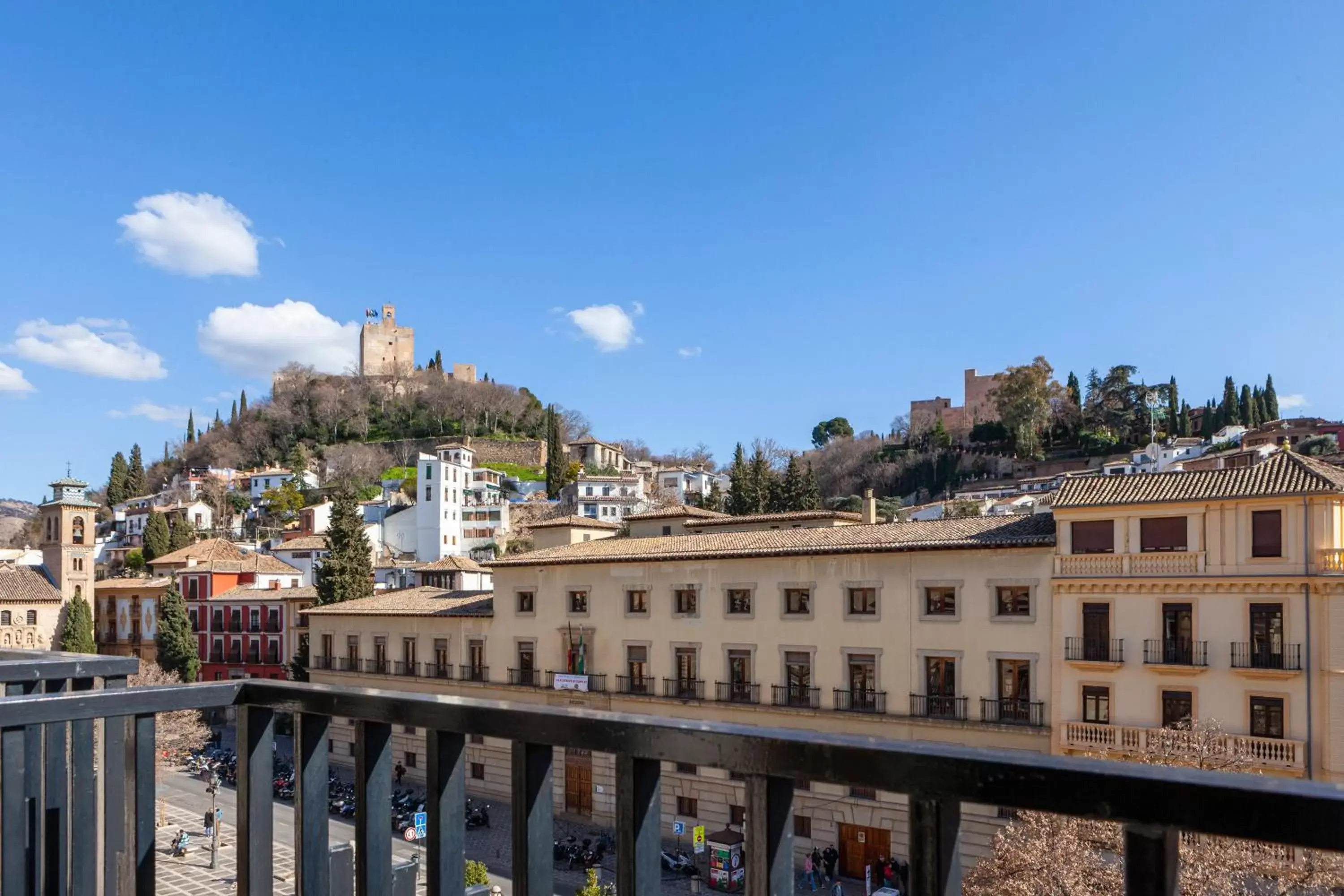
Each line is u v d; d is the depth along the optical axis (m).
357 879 3.41
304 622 71.31
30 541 147.25
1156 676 30.80
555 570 46.91
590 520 56.25
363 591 69.06
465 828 3.26
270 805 3.97
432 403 176.50
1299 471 30.25
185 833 39.72
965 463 135.75
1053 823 22.66
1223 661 29.73
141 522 138.25
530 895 2.98
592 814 43.62
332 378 185.38
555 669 46.53
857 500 115.44
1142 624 31.23
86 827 4.65
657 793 2.81
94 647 79.25
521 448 163.88
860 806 35.16
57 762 4.64
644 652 43.34
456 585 62.22
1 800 4.11
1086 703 32.16
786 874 2.51
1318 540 28.47
